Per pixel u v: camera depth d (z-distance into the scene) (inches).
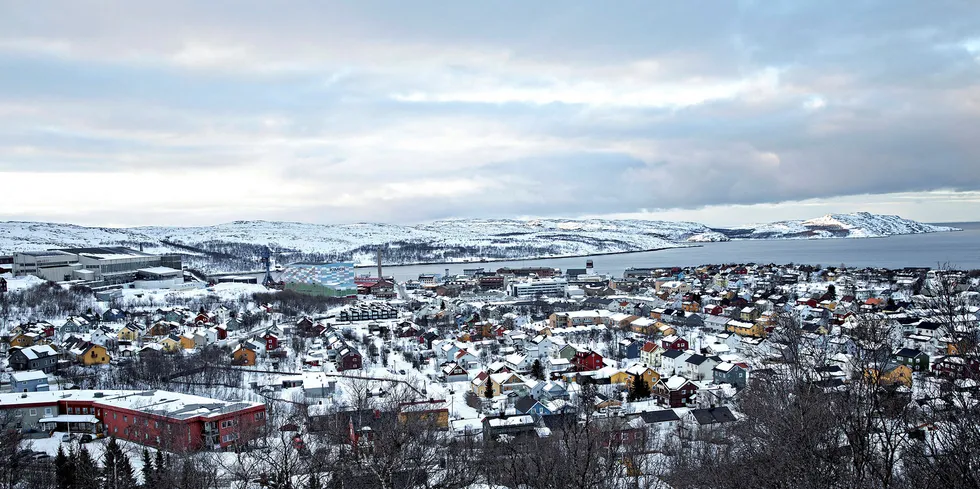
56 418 3440.0
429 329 7155.5
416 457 1610.5
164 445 3026.6
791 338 1792.6
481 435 3029.0
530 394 4239.7
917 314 5871.1
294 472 1911.9
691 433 2957.7
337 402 3784.5
